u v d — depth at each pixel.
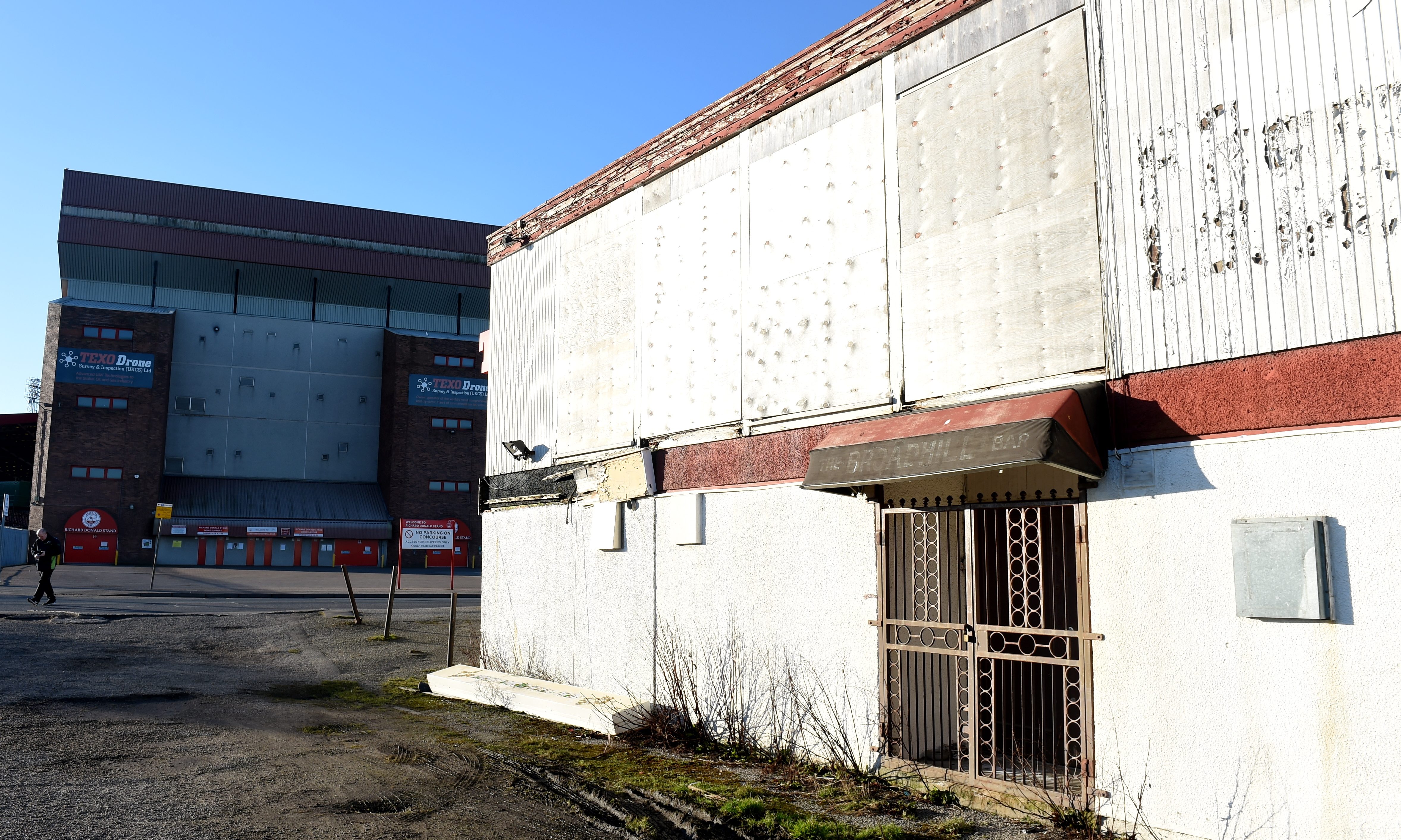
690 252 9.56
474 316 66.75
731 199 9.12
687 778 7.08
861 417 7.51
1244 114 5.43
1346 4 5.06
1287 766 4.93
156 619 17.94
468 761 7.57
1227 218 5.46
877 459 6.48
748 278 8.80
